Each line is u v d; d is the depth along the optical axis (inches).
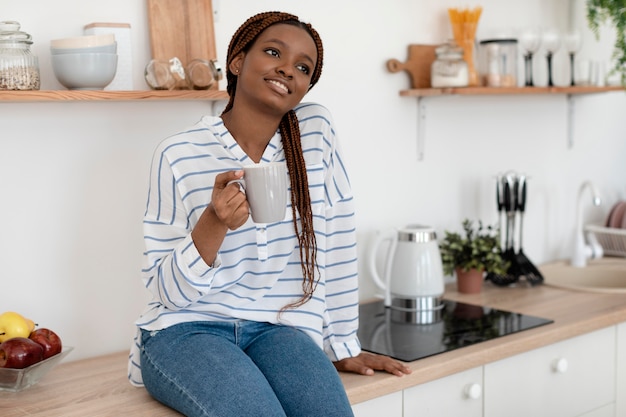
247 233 66.6
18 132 75.4
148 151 82.9
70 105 77.8
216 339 64.9
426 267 94.8
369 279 103.0
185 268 61.4
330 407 61.8
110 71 73.2
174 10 81.9
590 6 117.0
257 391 59.7
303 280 69.7
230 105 72.1
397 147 104.1
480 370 80.4
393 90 103.0
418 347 80.3
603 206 134.0
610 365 95.1
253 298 68.9
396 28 102.6
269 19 66.8
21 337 69.2
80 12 77.7
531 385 85.8
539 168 123.0
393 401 73.2
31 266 77.1
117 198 81.4
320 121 72.6
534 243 123.6
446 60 100.3
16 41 69.3
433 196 109.0
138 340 68.9
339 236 74.1
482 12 112.3
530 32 109.4
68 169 78.3
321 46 70.6
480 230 108.7
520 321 89.8
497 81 105.4
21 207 76.1
